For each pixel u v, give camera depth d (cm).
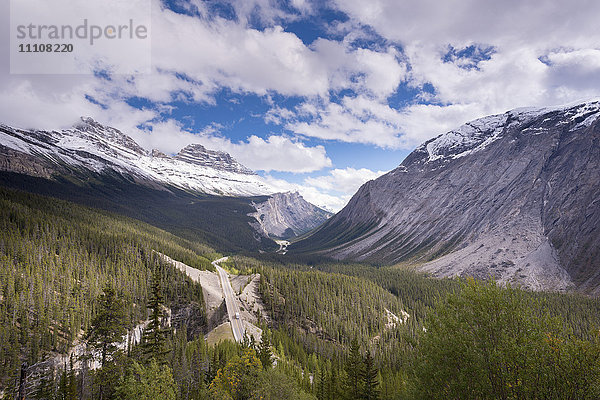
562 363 2120
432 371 2628
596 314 11281
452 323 2631
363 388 4753
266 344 6856
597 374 2027
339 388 5772
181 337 9088
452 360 2547
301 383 6856
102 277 11069
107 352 4166
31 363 6619
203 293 13450
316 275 16950
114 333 4219
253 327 11031
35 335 7169
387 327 13600
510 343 2267
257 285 15138
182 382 6106
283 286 14738
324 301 14038
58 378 6288
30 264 9819
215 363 6494
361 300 14850
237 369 5028
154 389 3638
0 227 11862
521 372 2200
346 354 10144
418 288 17338
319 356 10288
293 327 12094
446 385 2578
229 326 10750
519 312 2445
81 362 7069
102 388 4128
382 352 10881
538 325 2341
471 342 2498
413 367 2844
